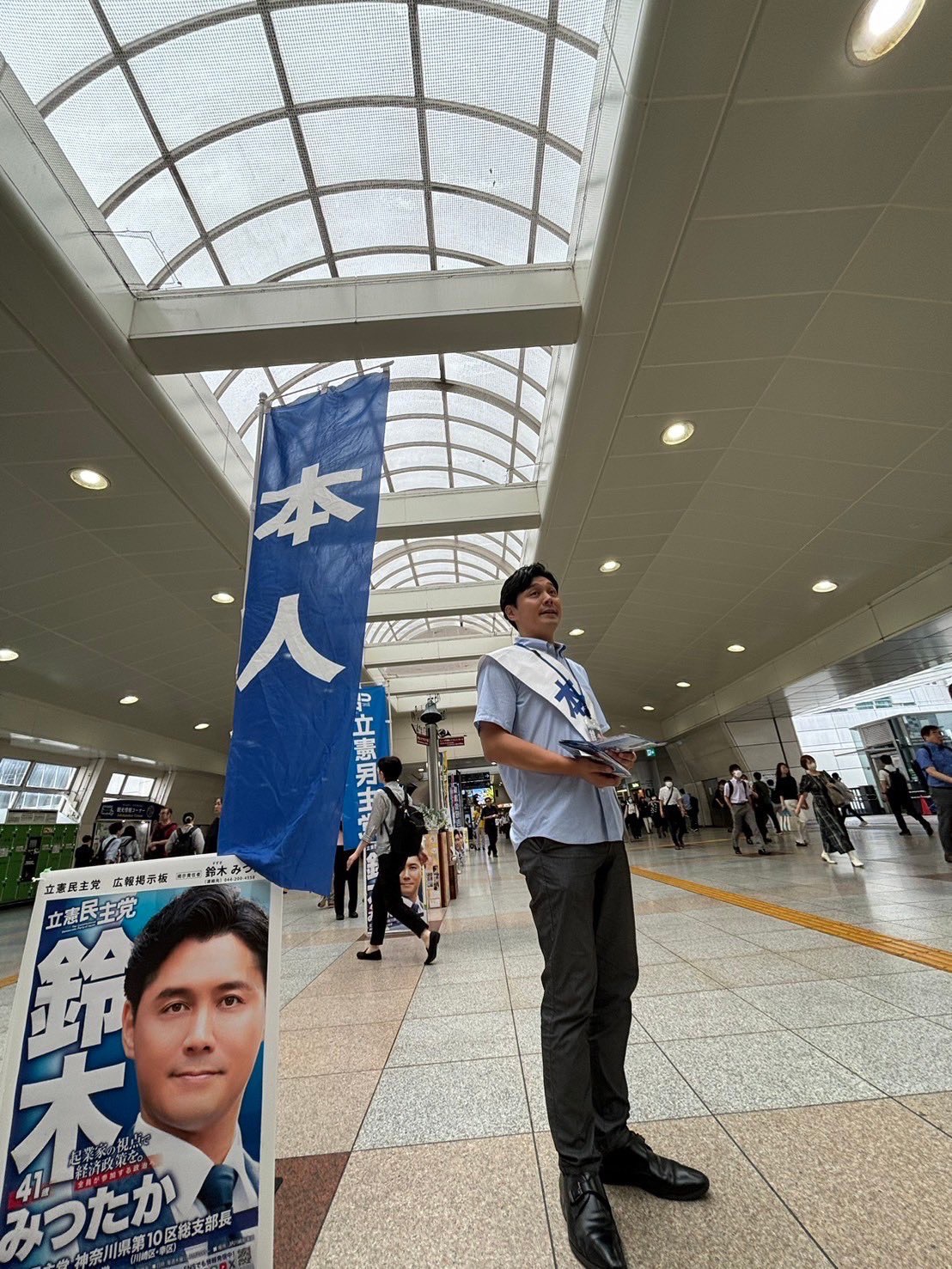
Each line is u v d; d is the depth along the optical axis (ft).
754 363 20.22
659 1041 8.95
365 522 7.20
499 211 23.47
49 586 32.35
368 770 28.35
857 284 17.51
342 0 17.02
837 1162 5.60
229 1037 4.79
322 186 22.56
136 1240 4.16
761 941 14.49
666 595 41.37
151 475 23.99
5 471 23.13
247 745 6.30
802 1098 6.88
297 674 6.59
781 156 14.15
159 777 77.00
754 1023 9.31
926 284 17.57
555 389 24.99
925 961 11.56
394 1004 12.41
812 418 22.99
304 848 5.63
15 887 55.06
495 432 37.76
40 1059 4.35
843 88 12.91
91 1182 4.20
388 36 18.03
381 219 24.27
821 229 15.89
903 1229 4.65
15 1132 4.16
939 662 48.24
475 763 99.25
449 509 30.53
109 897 4.85
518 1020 10.59
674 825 52.08
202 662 49.08
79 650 41.47
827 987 10.69
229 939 5.05
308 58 18.43
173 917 4.97
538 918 5.58
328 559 7.13
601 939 5.84
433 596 44.93
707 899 21.56
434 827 28.35
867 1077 7.20
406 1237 5.15
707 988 11.28
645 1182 5.43
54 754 59.11
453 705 84.74
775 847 43.14
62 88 17.40
